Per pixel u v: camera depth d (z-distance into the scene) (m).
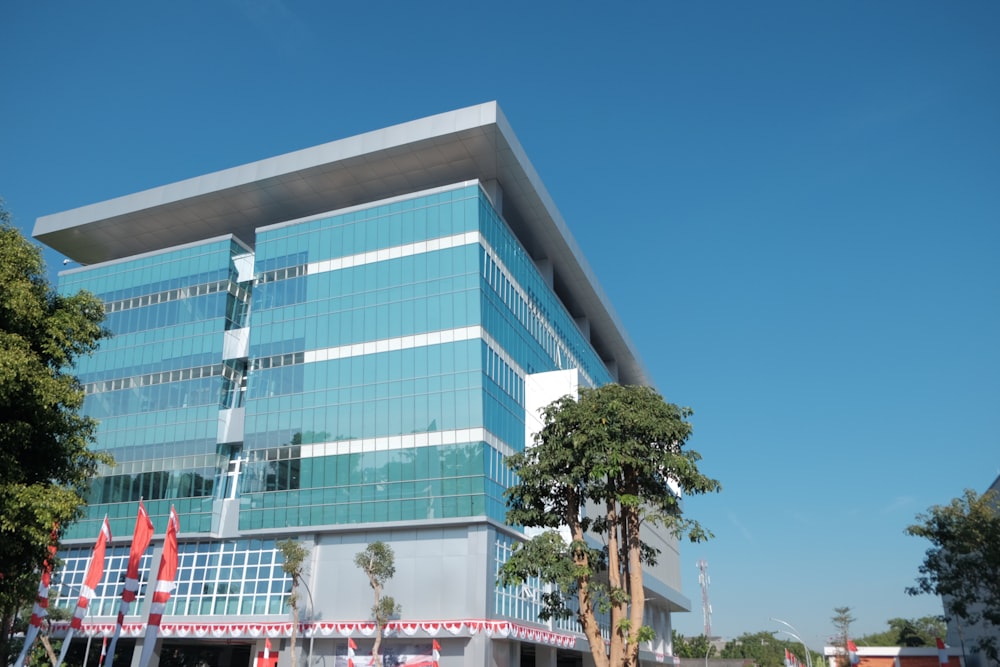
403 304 62.19
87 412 69.19
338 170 66.75
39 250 24.20
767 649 159.00
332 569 58.66
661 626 104.56
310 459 60.91
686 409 28.47
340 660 56.41
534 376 69.38
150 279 71.62
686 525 27.69
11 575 23.55
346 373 62.06
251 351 65.56
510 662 58.09
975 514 41.53
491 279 63.41
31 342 23.44
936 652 76.44
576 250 81.44
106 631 60.72
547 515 29.80
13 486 21.36
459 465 57.19
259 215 72.81
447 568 56.06
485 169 66.25
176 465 64.56
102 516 65.38
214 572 61.12
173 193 71.06
